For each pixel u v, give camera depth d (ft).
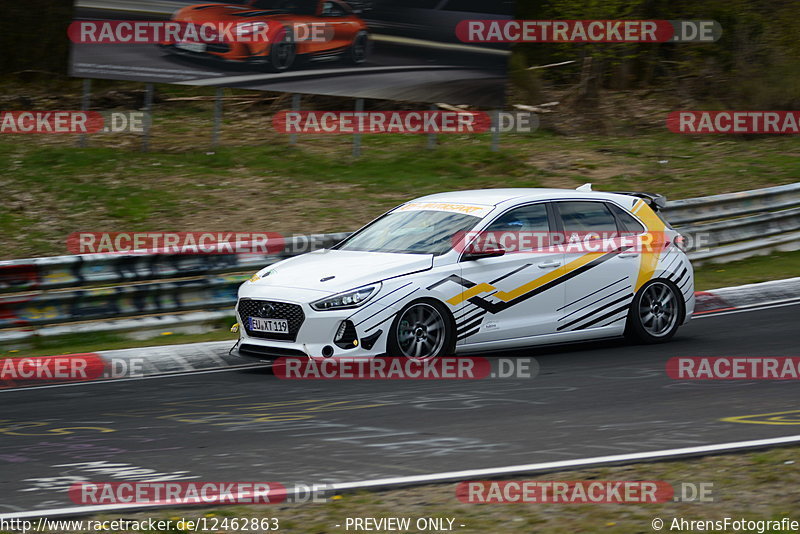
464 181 212.23
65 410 94.02
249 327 110.52
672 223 172.65
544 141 255.29
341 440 77.77
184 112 260.01
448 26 226.79
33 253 159.02
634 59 301.02
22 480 68.08
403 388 98.22
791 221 190.70
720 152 250.57
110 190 190.49
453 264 109.60
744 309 142.92
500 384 98.84
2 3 272.92
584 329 116.57
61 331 129.70
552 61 302.86
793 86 276.62
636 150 248.93
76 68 207.82
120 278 133.90
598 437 76.23
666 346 118.32
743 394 91.04
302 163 217.97
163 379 109.60
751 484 61.82
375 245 116.67
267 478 67.05
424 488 63.05
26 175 195.11
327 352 104.32
